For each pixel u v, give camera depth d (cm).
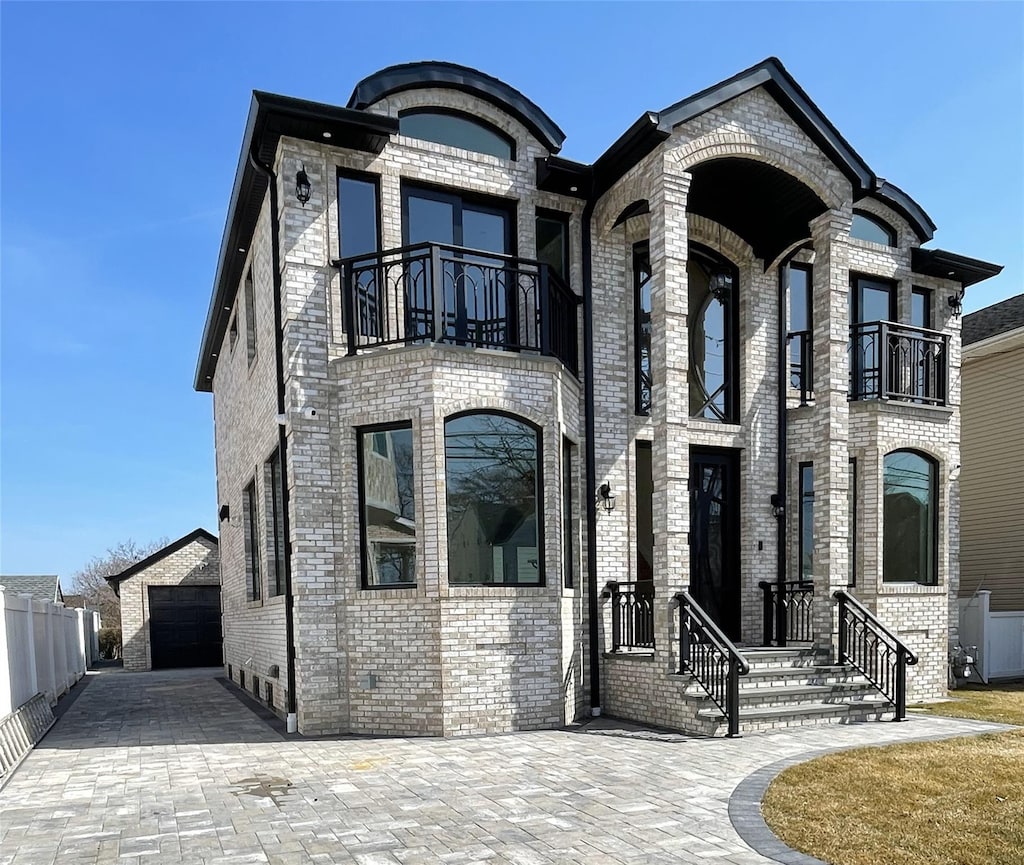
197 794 534
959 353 1194
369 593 765
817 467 907
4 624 748
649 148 826
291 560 784
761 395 1027
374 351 800
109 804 512
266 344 908
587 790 527
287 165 780
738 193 941
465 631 745
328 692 765
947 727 753
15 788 557
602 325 927
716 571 1008
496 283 807
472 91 867
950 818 458
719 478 1027
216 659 2112
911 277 1170
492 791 527
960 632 1241
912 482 1078
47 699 1016
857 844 417
